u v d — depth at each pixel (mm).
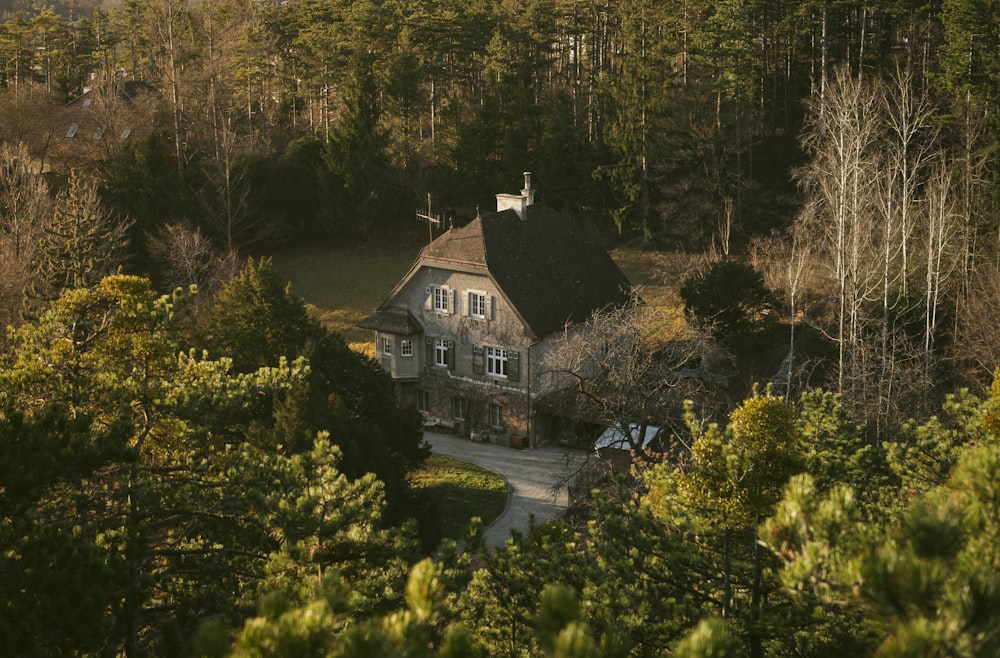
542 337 49125
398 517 32406
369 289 71125
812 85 67188
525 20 80500
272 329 39531
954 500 7980
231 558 19828
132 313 20938
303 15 93062
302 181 79125
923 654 6375
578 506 35500
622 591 14906
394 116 81688
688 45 71875
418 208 79562
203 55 87562
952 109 57375
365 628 6383
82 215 56531
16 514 14148
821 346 50438
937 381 43875
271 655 6449
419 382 53469
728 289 51156
